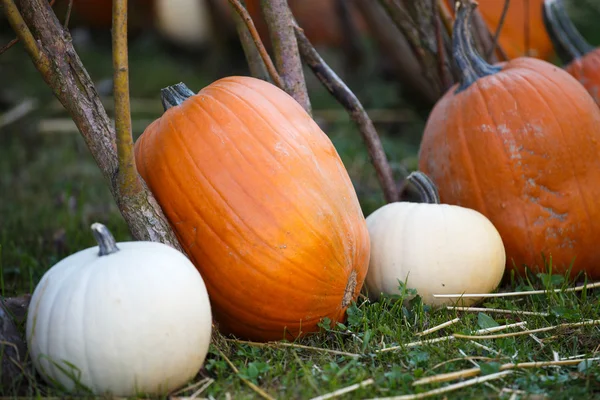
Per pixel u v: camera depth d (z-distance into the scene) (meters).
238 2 1.34
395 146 2.02
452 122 1.43
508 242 1.42
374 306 1.31
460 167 1.42
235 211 1.22
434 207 1.38
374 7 2.13
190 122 1.25
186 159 1.24
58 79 1.25
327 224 1.23
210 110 1.25
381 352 1.22
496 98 1.41
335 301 1.25
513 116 1.40
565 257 1.41
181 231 1.24
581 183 1.40
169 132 1.26
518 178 1.39
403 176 1.79
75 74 1.25
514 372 1.19
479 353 1.23
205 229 1.23
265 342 1.27
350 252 1.25
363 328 1.28
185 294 1.15
